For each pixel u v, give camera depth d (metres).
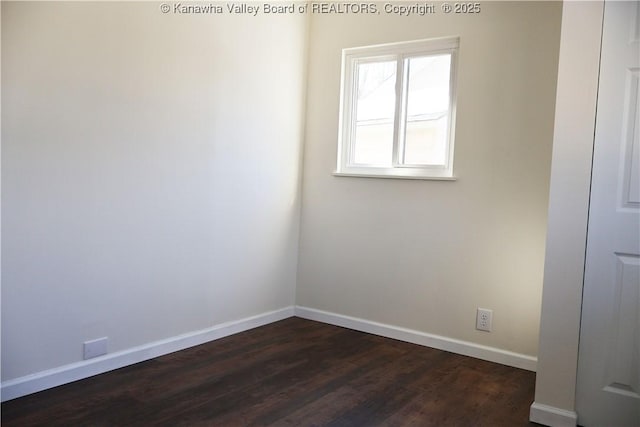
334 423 2.16
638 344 2.07
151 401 2.28
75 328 2.41
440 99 3.27
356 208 3.55
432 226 3.23
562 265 2.19
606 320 2.12
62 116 2.27
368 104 3.57
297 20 3.61
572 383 2.18
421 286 3.28
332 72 3.62
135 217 2.63
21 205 2.16
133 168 2.60
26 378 2.24
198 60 2.90
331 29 3.62
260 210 3.45
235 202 3.24
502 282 2.99
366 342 3.29
